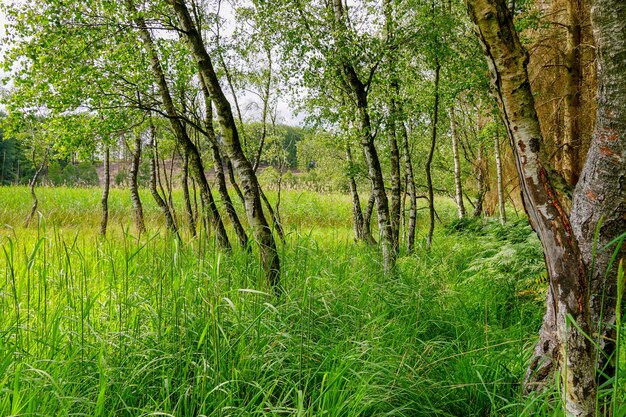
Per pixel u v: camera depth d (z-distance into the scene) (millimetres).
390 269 5629
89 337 3139
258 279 3916
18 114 6848
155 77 7520
